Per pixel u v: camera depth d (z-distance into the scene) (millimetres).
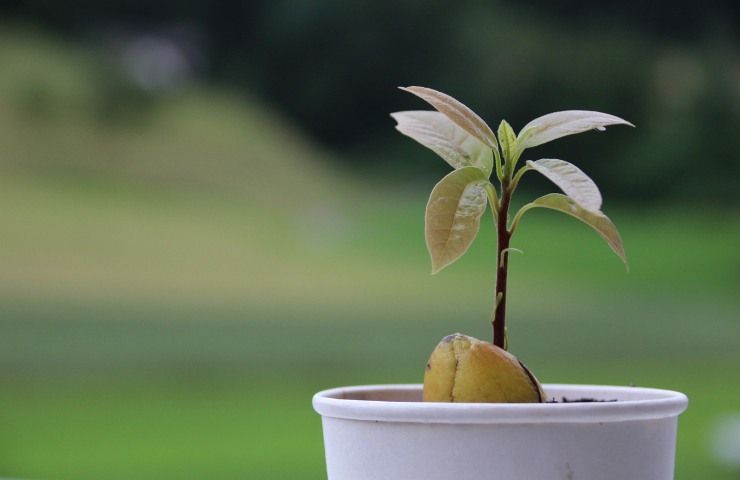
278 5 31688
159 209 27422
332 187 30203
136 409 17719
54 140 29062
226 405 18125
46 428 16719
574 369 19812
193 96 31938
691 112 28938
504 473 650
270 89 32000
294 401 18656
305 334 21203
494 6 31203
